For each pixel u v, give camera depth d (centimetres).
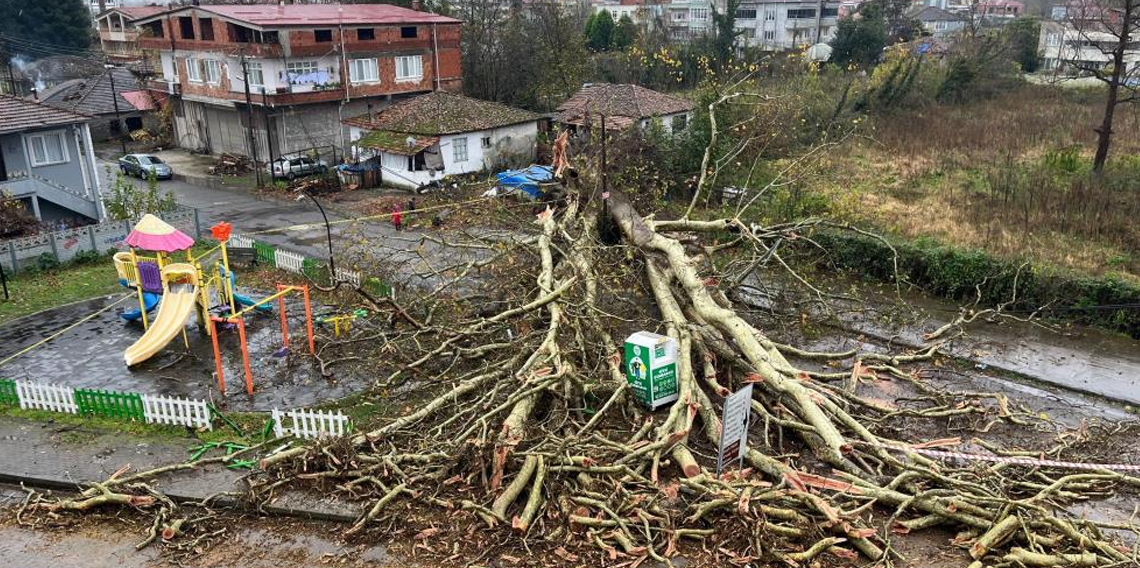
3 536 1085
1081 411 1432
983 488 1041
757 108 2431
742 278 1658
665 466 1162
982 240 2231
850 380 1398
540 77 4219
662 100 3234
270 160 3356
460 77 4084
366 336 1667
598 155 2034
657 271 1611
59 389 1386
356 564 1011
